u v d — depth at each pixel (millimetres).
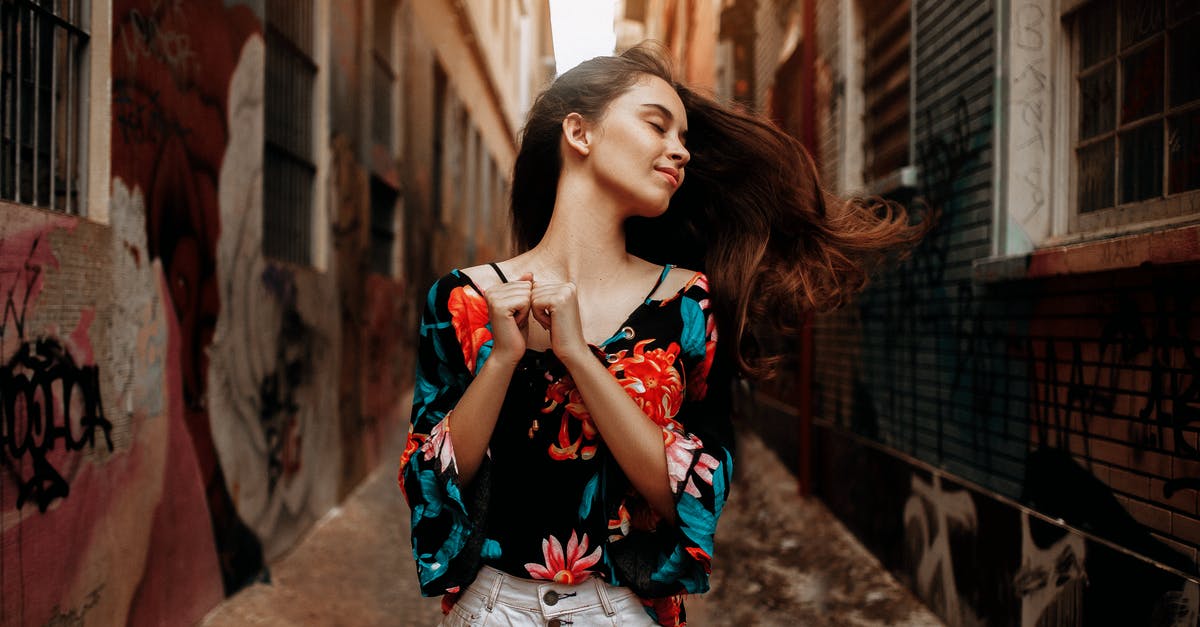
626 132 1601
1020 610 3115
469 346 1600
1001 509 3285
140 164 3266
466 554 1507
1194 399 2234
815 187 2039
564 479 1535
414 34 10047
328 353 6238
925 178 4332
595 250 1646
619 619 1526
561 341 1438
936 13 4215
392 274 9438
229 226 4234
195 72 3822
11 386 2404
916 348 4340
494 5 19094
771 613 4082
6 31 2574
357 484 7309
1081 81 3152
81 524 2768
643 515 1565
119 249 3078
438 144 12953
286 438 5160
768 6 9672
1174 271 2320
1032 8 3287
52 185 2811
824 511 6035
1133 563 2434
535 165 1784
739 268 1940
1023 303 3207
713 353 1683
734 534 5750
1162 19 2621
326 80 6117
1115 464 2594
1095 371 2729
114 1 3051
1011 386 3285
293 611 4137
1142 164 2730
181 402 3629
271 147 5156
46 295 2594
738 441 9344
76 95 2967
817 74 6848
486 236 18656
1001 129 3332
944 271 3971
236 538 4273
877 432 5004
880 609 4082
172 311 3541
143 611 3242
